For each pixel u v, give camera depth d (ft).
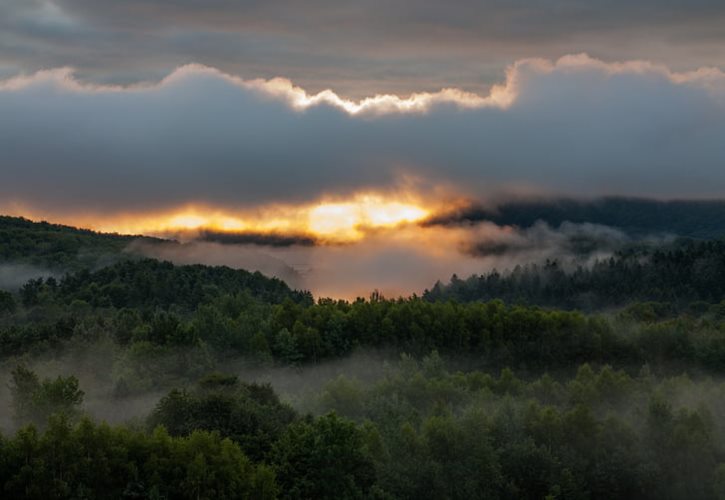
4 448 241.35
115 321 630.74
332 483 268.00
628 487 359.87
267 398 330.75
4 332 557.33
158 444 255.91
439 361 514.68
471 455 330.34
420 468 310.24
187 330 506.89
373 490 280.31
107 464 242.17
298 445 274.36
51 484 232.32
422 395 432.66
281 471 266.77
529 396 466.29
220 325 568.41
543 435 368.48
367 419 349.41
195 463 245.24
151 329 521.24
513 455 347.15
